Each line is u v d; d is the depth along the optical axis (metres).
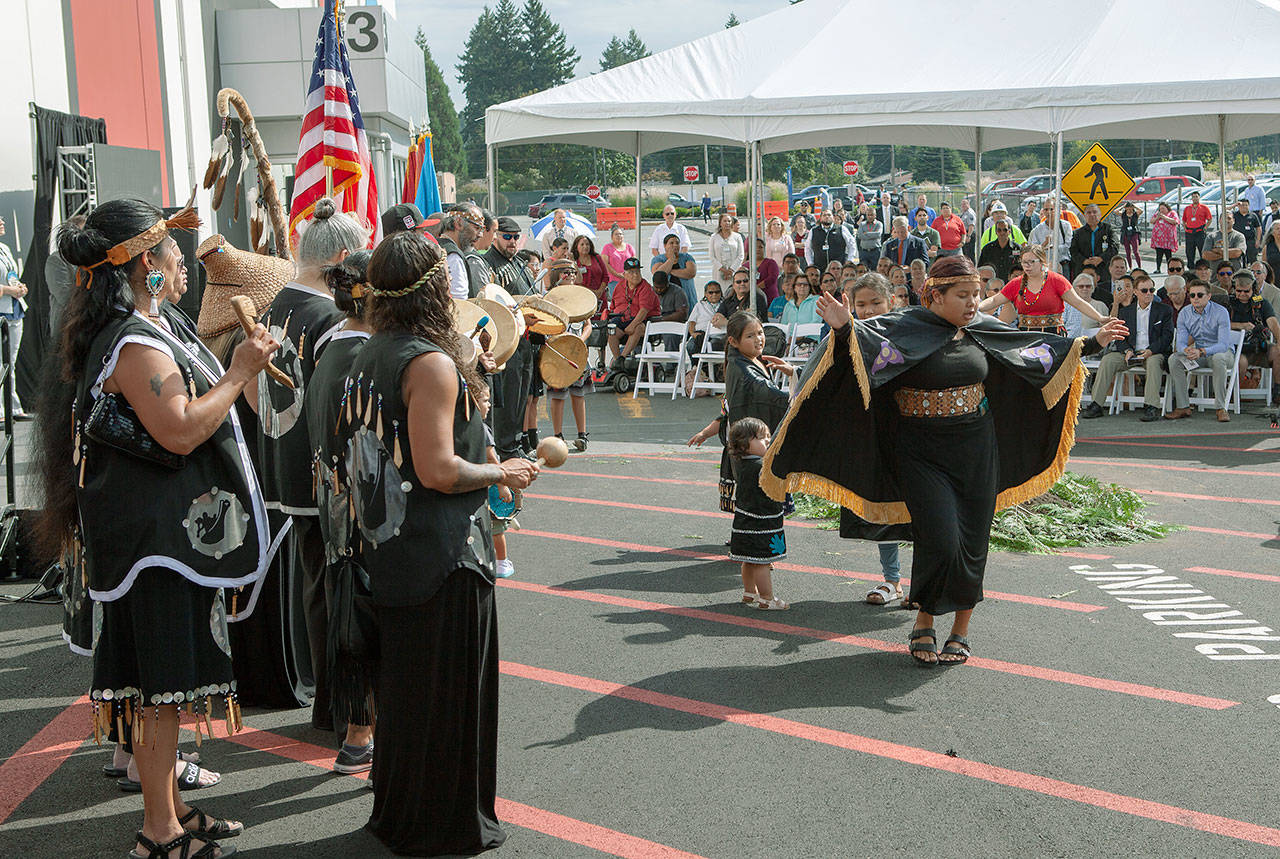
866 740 4.63
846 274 14.33
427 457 3.48
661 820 3.98
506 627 6.07
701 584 6.84
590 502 9.00
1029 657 5.57
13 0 12.68
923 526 5.29
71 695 5.20
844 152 65.06
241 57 21.23
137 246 3.51
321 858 3.71
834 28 13.96
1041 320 10.32
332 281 3.96
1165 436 11.38
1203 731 4.67
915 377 5.32
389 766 3.68
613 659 5.59
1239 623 6.01
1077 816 3.97
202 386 3.63
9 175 12.48
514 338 6.11
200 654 3.59
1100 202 12.67
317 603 4.62
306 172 7.66
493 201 14.34
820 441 5.74
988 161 56.72
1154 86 12.15
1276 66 12.08
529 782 4.28
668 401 14.13
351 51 22.22
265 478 4.66
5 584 6.81
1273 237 18.75
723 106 13.27
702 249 37.41
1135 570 7.03
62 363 3.57
